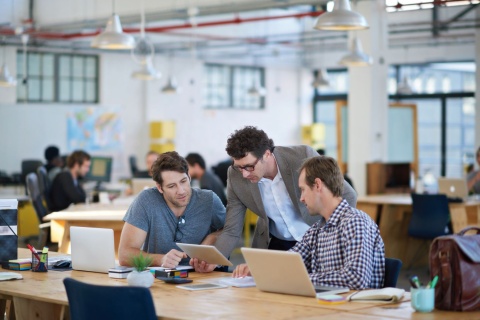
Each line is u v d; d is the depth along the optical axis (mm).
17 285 3859
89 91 17531
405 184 12336
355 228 3539
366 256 3516
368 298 3283
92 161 12969
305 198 3664
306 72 21734
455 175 18219
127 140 18203
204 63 19719
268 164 4355
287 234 4531
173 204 4469
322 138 21203
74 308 3211
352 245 3529
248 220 11703
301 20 18688
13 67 16062
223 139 20141
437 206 8766
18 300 3699
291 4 11664
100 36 8180
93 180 12914
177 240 4520
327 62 21141
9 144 15922
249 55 19766
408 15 15875
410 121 13500
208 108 19781
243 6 12164
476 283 3117
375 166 12227
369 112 12430
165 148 18375
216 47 18156
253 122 20781
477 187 10188
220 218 4676
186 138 19297
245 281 3777
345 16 6715
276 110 21328
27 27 14797
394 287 3498
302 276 3348
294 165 4379
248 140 4141
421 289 3068
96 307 3078
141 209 4457
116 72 17922
